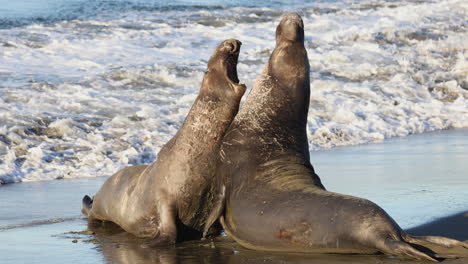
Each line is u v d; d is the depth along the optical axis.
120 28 70.06
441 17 77.75
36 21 72.81
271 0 96.50
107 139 38.09
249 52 62.12
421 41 68.19
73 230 22.56
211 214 20.45
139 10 82.69
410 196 24.89
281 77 20.86
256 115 20.61
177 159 20.34
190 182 20.31
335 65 59.44
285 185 18.73
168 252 19.06
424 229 19.91
